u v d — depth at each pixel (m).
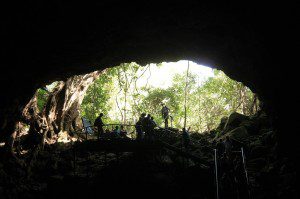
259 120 20.86
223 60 15.50
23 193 13.77
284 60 11.37
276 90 13.14
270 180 12.33
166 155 16.86
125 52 15.60
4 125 15.31
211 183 13.53
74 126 27.09
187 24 12.38
